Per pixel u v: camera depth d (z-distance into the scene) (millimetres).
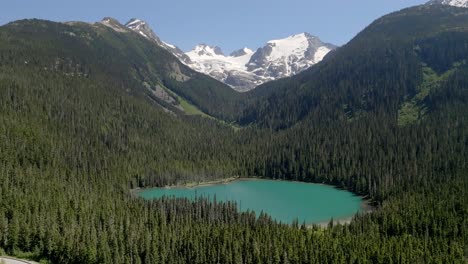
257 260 131000
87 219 152625
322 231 155125
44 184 185125
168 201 187250
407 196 193125
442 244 137875
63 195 175250
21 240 140000
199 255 134375
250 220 164250
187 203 183250
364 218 166125
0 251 137625
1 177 178750
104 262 132250
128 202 183125
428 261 126875
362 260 126375
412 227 154125
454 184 197875
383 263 127062
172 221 159000
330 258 128875
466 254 142625
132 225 149500
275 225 154375
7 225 141125
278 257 130500
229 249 134125
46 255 137750
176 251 137750
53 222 146250
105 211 161500
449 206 168875
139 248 138875
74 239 138125
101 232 141875
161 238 141750
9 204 155500
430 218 158500
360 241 136750
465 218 158875
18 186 175625
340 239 139500
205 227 152250
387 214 166875
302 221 192250
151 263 135125
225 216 170625
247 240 137250
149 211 170500
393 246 133625
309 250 131500
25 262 131375
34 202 159000
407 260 126812
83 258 133250
